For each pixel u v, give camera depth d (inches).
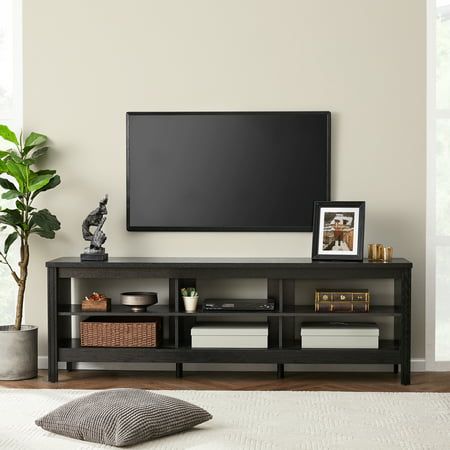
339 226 206.1
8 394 119.4
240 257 217.9
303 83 215.8
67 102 218.2
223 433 96.6
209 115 216.8
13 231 223.3
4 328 211.2
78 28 217.6
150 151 217.9
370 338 198.2
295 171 216.5
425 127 215.2
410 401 112.3
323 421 101.5
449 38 216.4
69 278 212.1
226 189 217.9
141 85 217.6
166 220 218.2
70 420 95.8
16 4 220.7
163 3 216.5
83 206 218.8
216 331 199.3
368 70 215.3
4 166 203.3
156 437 94.6
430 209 215.5
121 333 200.4
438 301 218.1
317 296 200.1
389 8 214.4
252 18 215.8
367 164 215.6
